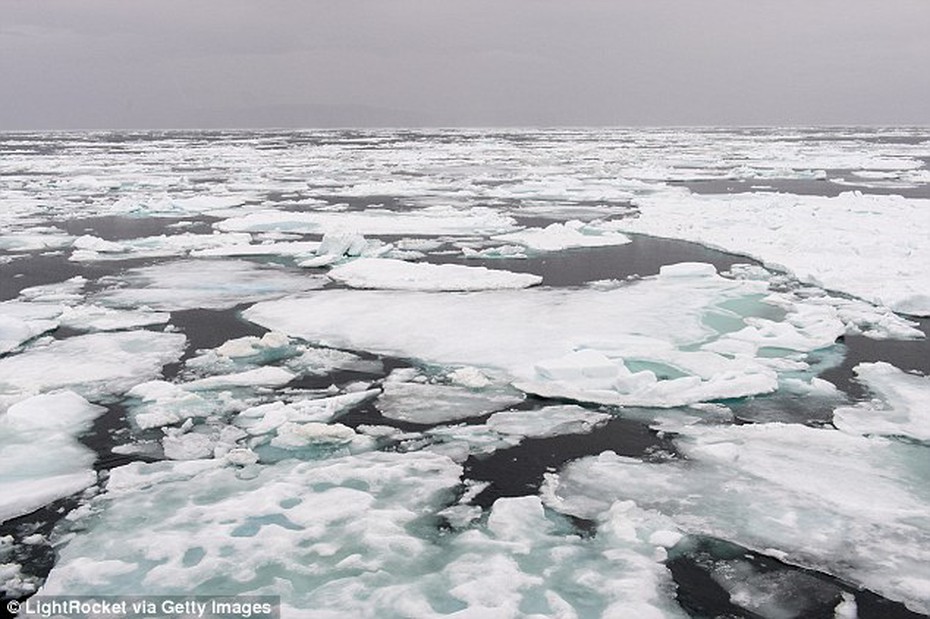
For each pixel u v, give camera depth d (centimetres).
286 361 1125
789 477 769
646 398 966
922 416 908
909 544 652
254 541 658
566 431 889
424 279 1630
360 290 1558
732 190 3534
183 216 2759
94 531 676
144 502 723
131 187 3700
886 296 1440
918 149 7225
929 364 1112
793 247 1972
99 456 821
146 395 975
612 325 1276
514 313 1359
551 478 778
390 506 721
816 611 573
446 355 1143
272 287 1603
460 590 591
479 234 2309
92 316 1373
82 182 3762
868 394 991
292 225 2430
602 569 623
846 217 2419
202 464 796
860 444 839
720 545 657
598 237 2181
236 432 876
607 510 717
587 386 1007
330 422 911
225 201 3009
